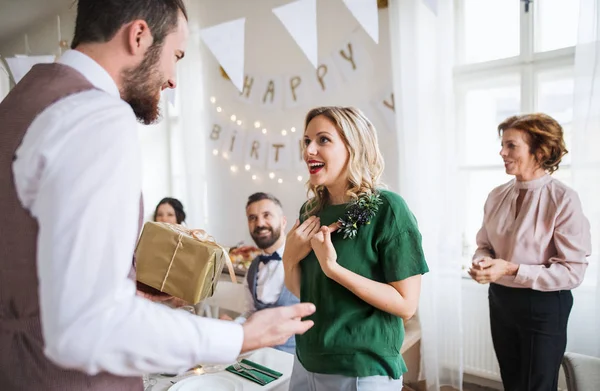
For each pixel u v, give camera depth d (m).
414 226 1.04
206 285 0.90
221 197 3.53
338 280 0.98
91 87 0.62
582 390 1.42
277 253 2.15
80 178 0.49
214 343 0.57
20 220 0.58
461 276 2.40
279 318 0.66
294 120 3.07
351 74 2.76
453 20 2.46
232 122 3.40
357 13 1.45
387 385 1.03
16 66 2.06
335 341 1.03
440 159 2.35
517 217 1.81
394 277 1.01
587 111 1.90
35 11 3.31
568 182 2.23
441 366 2.41
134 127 0.58
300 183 3.07
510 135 1.79
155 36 0.67
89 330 0.47
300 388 1.15
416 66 2.38
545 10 2.28
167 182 3.95
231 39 1.68
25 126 0.58
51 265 0.47
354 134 1.07
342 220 1.06
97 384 0.65
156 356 0.52
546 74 2.29
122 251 0.51
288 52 3.05
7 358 0.63
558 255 1.69
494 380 2.42
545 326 1.69
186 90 3.54
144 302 0.54
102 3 0.64
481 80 2.45
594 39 1.87
